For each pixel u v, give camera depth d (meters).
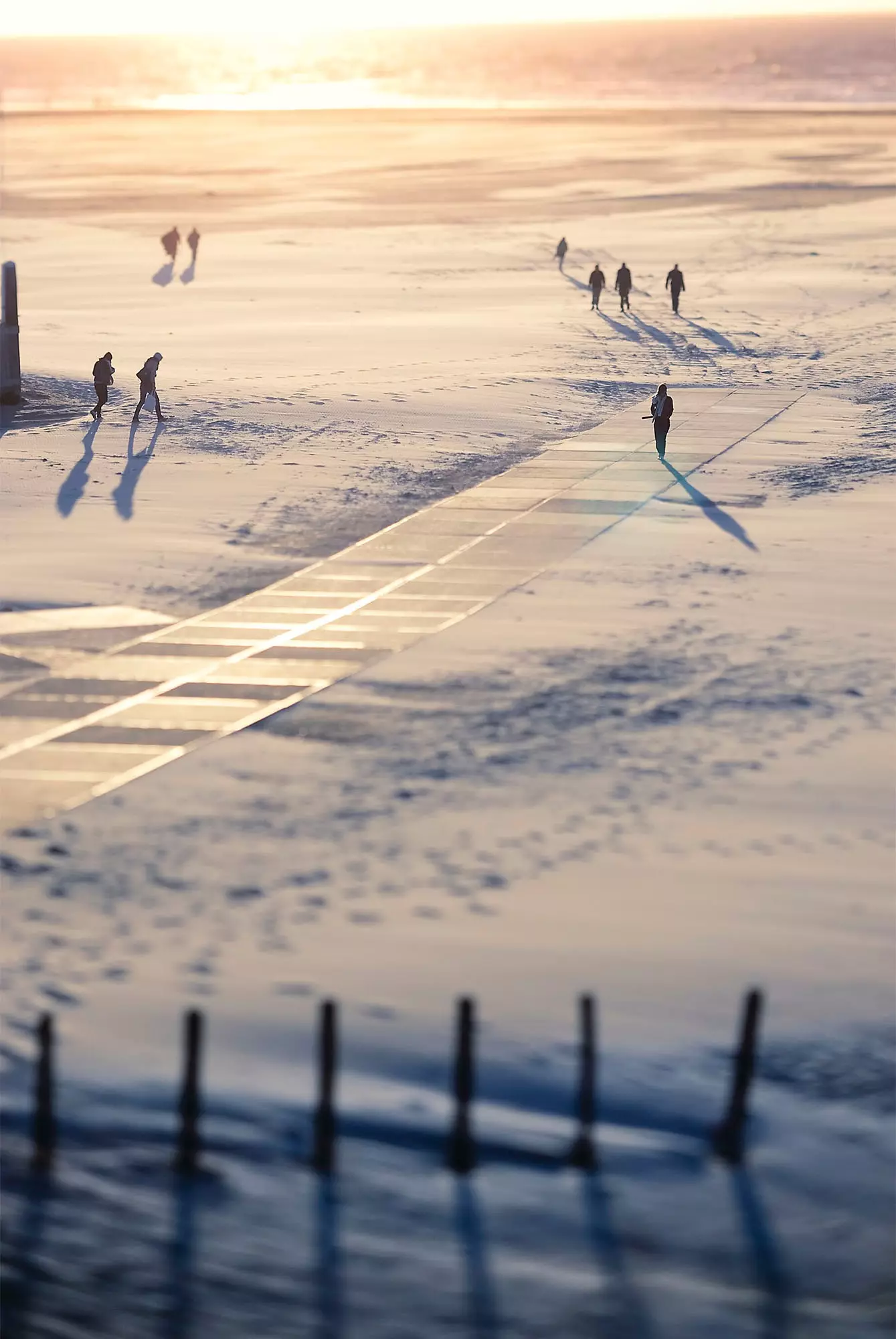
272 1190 35.47
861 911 49.50
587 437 128.25
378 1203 35.12
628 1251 33.69
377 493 109.06
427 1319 31.59
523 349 165.75
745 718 67.62
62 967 45.69
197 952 46.78
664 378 153.88
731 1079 39.97
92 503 104.81
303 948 47.00
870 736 65.38
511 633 79.75
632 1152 37.00
